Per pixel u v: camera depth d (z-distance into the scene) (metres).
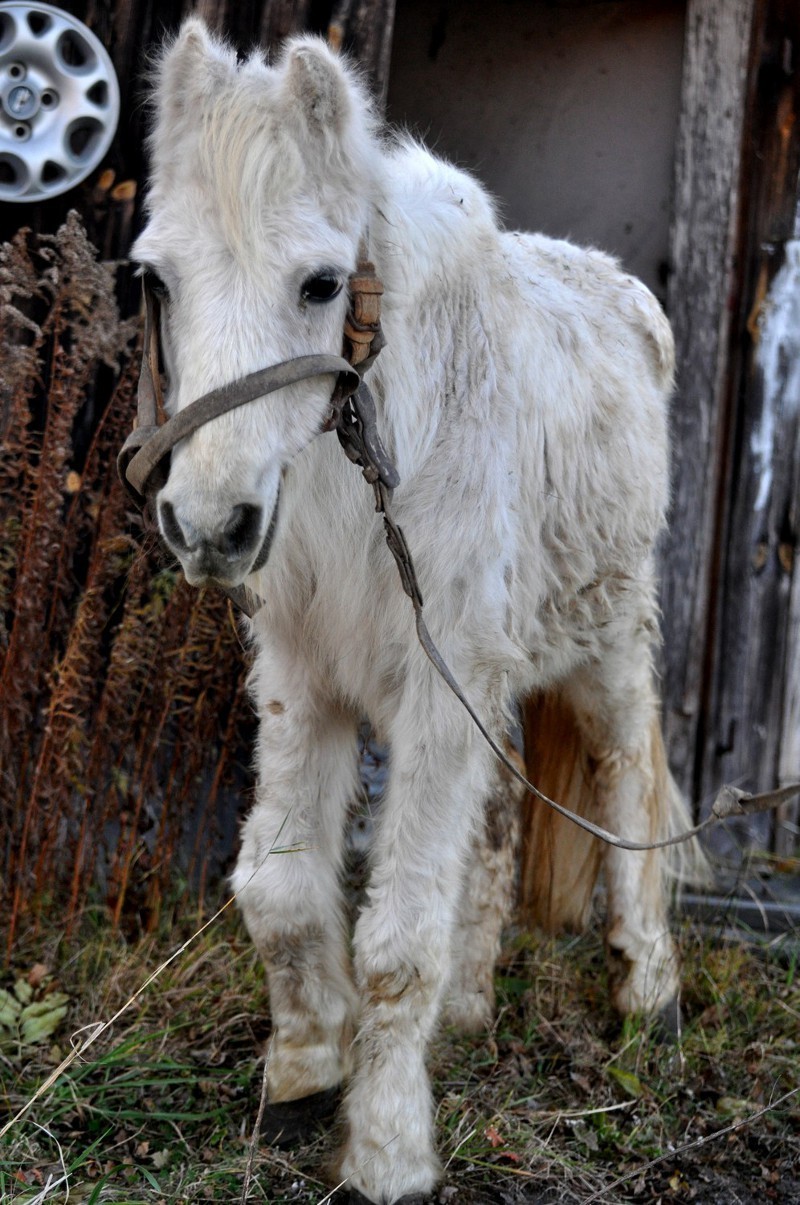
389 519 1.81
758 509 3.69
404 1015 1.94
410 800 1.98
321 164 1.60
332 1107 2.14
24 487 2.74
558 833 2.86
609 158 3.83
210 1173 1.96
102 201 3.00
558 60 3.84
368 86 2.99
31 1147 2.00
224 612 2.88
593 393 2.40
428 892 1.96
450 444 1.96
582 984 2.87
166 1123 2.17
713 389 3.51
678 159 3.46
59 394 2.66
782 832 3.79
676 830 3.02
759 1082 2.46
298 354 1.60
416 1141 1.94
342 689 2.11
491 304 2.09
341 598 1.99
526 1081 2.44
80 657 2.71
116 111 2.89
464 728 1.98
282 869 2.08
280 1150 2.08
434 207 2.01
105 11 2.96
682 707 3.63
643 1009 2.62
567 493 2.30
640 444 2.58
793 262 3.58
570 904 2.87
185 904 2.95
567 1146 2.21
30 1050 2.34
